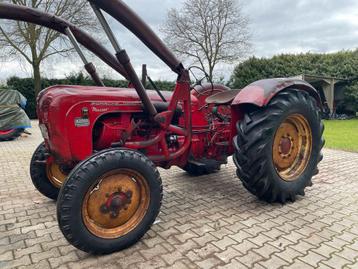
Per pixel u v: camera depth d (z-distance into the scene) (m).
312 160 3.29
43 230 2.62
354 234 2.45
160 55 2.55
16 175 4.54
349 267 2.00
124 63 2.33
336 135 8.63
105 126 2.57
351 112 16.42
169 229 2.57
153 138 2.76
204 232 2.51
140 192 2.35
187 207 3.08
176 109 2.99
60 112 2.36
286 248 2.24
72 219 2.01
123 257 2.15
